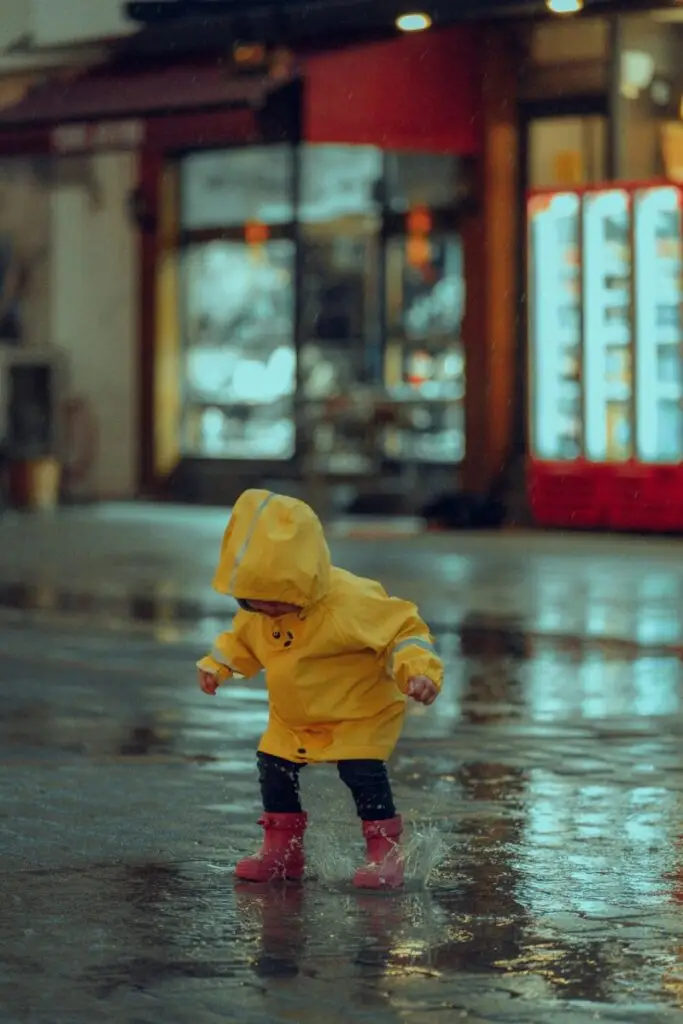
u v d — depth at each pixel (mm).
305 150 48125
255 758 15820
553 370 41781
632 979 9227
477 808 13703
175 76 44219
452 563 35500
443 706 18953
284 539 10750
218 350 50188
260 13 40156
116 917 10422
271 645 11164
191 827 12945
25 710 18500
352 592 11094
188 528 44406
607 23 42500
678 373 40062
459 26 39188
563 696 19656
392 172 46719
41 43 46656
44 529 44375
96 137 46406
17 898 10867
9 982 9125
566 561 36031
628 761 15797
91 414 52719
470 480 44938
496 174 43938
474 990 9016
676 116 42125
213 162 49812
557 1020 8539
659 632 25359
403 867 11289
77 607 28359
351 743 11180
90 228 52719
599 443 41188
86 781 14703
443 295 45969
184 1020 8508
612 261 40719
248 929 10172
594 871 11672
